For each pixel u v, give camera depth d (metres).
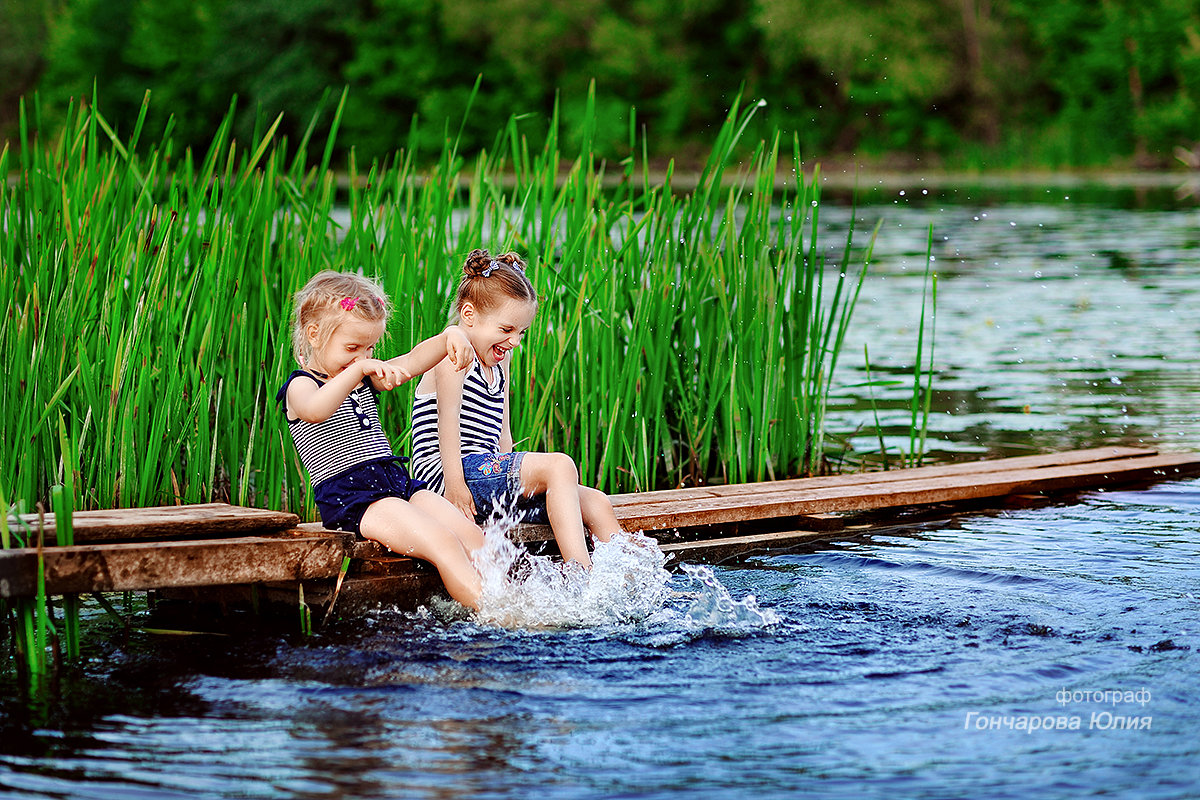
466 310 6.12
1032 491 8.14
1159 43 54.03
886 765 3.81
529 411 7.65
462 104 56.91
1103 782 3.68
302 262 7.18
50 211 6.93
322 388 5.53
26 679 4.67
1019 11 57.22
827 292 18.77
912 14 56.12
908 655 4.83
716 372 8.40
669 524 7.05
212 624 5.44
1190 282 19.36
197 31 60.78
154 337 7.00
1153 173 52.81
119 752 3.93
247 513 5.65
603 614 5.38
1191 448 9.41
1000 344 14.30
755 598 5.66
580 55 57.78
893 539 6.94
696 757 3.87
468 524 5.66
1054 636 5.05
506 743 3.98
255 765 3.82
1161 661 4.72
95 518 5.43
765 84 56.97
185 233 7.24
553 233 8.12
